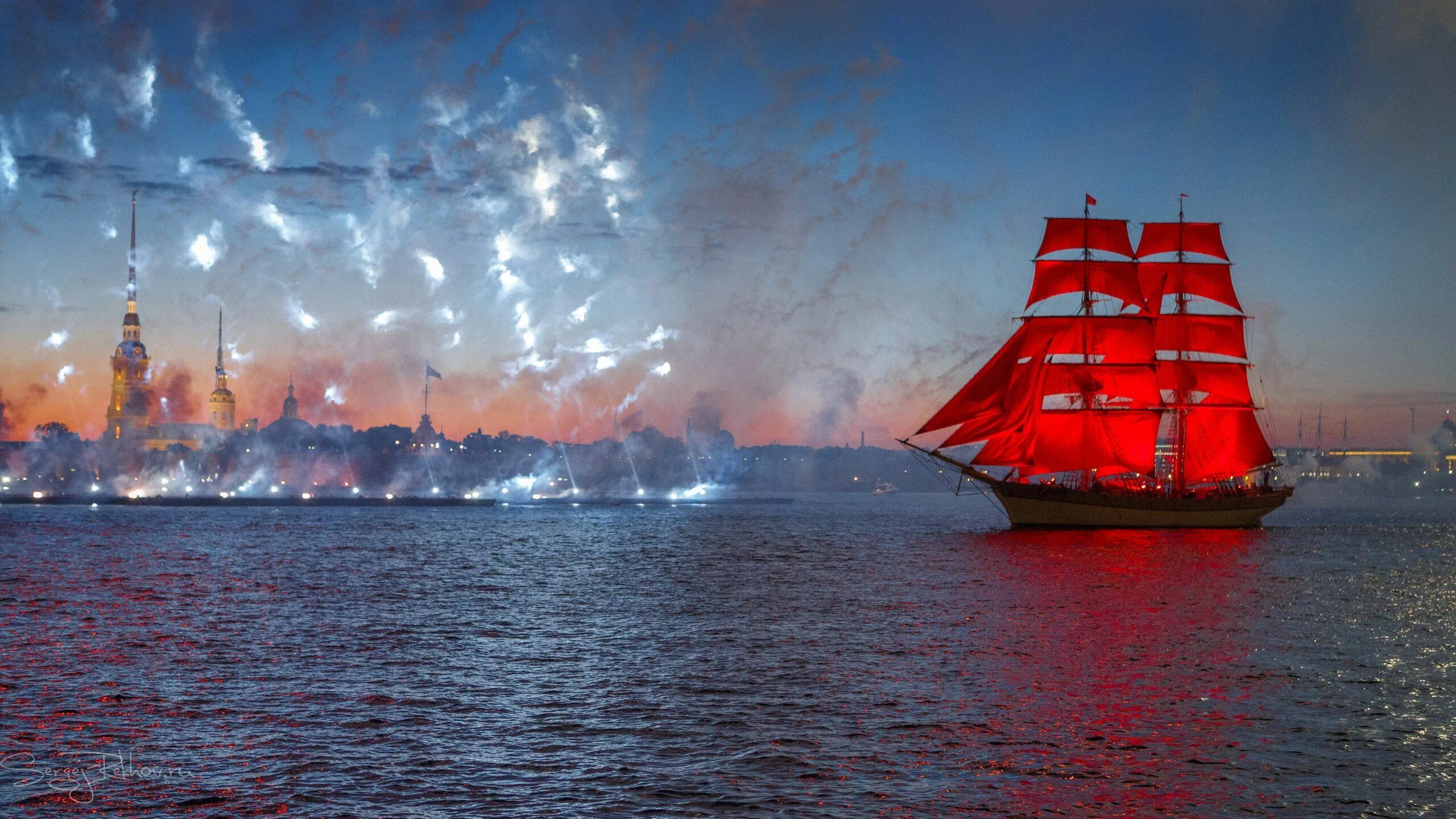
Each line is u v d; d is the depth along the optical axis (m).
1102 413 141.00
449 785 32.28
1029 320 141.62
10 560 111.56
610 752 35.59
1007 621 64.88
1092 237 141.88
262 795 31.47
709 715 40.44
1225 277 146.62
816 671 48.75
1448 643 56.56
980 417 139.75
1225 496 149.50
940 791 31.94
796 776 33.19
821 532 180.88
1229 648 54.62
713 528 196.12
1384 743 36.66
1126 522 144.12
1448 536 160.62
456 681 46.53
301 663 50.78
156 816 29.92
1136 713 40.72
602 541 152.75
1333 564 107.75
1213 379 145.88
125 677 47.19
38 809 30.36
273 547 134.75
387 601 76.31
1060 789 32.09
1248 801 31.14
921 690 44.59
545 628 62.50
